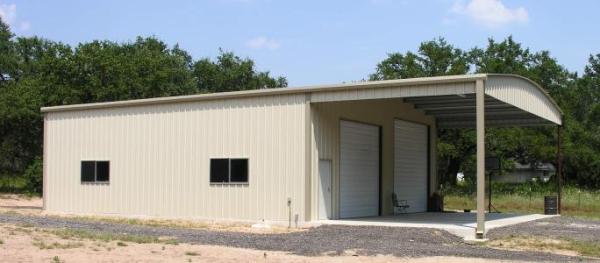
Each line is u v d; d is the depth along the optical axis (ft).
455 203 124.06
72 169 82.43
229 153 70.38
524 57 175.73
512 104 68.44
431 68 167.94
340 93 64.34
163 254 40.34
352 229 60.64
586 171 172.86
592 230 63.98
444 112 90.22
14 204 113.80
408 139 87.66
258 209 68.08
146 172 76.23
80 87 143.33
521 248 50.93
